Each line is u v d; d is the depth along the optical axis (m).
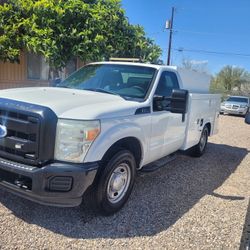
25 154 3.56
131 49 12.08
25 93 4.14
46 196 3.50
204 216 4.38
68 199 3.61
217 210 4.62
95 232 3.72
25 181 3.57
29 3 9.76
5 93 4.09
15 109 3.59
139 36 12.34
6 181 3.73
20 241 3.40
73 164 3.54
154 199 4.81
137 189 5.16
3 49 9.77
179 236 3.80
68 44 9.88
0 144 3.71
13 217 3.88
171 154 6.18
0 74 11.08
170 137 5.47
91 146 3.60
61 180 3.50
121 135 3.99
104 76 5.27
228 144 10.14
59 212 4.11
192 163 7.17
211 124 7.91
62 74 12.17
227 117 21.36
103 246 3.46
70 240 3.52
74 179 3.51
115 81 5.14
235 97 24.62
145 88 4.88
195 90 7.86
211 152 8.56
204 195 5.19
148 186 5.36
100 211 4.02
